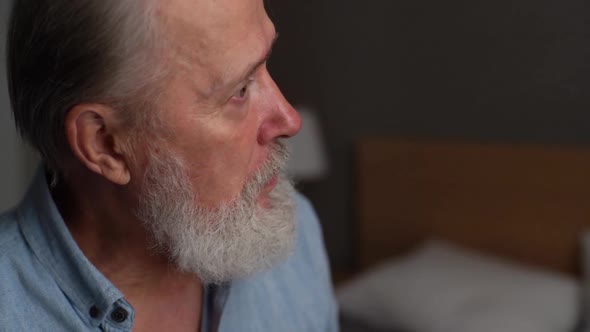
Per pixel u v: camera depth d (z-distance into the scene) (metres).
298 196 0.99
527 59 2.43
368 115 2.85
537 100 2.44
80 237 0.75
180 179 0.69
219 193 0.71
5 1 1.55
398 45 2.71
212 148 0.69
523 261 2.54
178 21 0.63
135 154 0.69
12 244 0.73
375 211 2.88
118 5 0.61
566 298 2.16
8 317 0.69
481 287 2.22
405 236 2.81
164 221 0.71
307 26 2.88
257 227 0.74
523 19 2.40
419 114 2.72
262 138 0.73
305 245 0.97
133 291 0.77
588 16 2.27
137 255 0.75
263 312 0.88
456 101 2.62
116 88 0.64
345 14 2.79
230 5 0.64
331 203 3.04
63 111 0.66
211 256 0.72
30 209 0.73
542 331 2.02
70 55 0.63
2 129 2.45
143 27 0.62
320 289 0.98
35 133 0.70
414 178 2.74
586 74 2.32
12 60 0.68
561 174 2.40
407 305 2.20
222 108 0.68
